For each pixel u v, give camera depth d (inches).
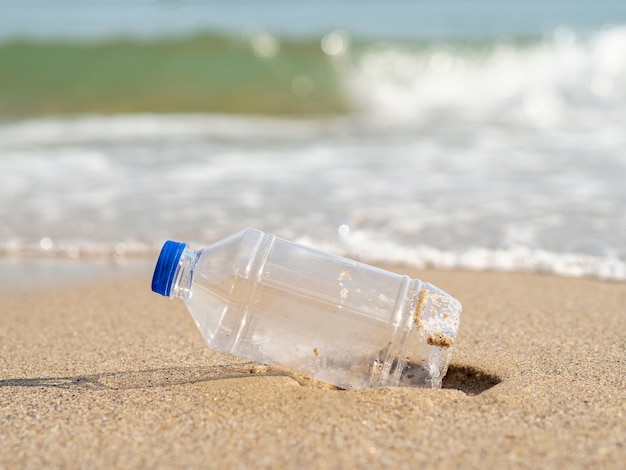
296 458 22.4
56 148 70.0
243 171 60.7
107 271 41.9
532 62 107.3
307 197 52.7
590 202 49.8
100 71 109.1
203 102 99.1
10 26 140.6
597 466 21.9
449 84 105.2
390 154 66.6
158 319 34.5
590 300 36.3
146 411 24.9
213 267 25.9
